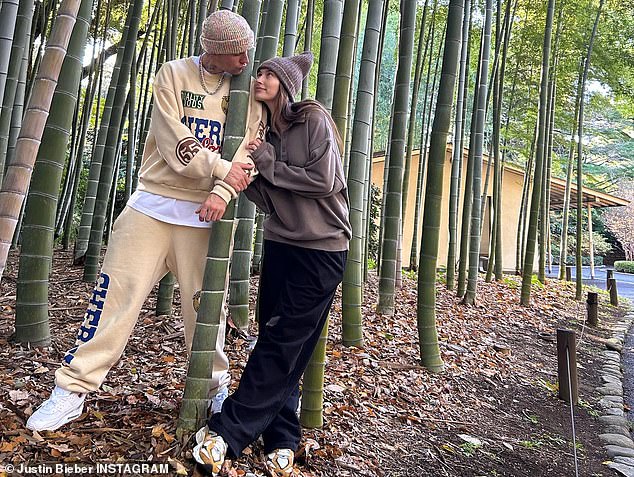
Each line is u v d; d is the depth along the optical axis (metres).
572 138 10.38
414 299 6.31
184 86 1.84
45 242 2.89
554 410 3.77
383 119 20.52
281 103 1.88
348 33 2.79
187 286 1.98
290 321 1.82
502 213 12.87
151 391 2.46
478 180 7.04
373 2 3.50
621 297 10.45
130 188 6.89
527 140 11.20
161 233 1.92
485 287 8.24
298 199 1.81
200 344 1.90
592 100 10.66
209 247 1.89
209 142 1.86
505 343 5.36
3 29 3.11
